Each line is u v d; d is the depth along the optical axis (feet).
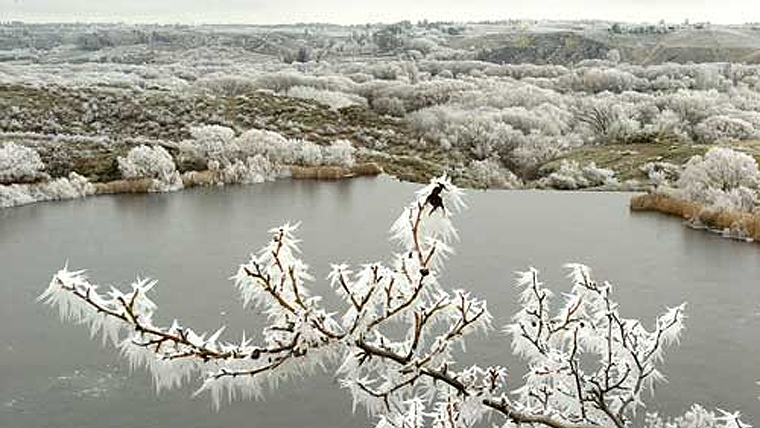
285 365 9.52
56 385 53.42
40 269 83.25
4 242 96.78
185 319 65.46
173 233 101.40
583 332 13.69
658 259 88.53
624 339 13.70
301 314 9.34
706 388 53.16
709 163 123.44
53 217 112.78
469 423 11.50
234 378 9.24
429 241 9.87
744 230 100.63
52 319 66.33
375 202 126.31
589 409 14.20
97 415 49.21
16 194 123.95
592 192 142.72
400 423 12.64
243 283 9.31
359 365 10.05
